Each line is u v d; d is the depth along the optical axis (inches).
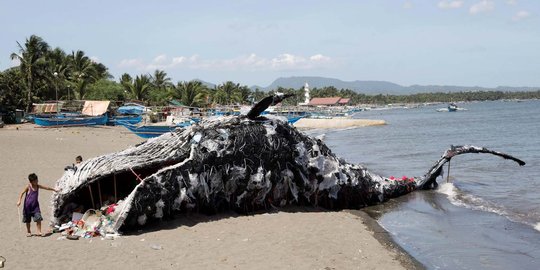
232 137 556.1
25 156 1045.2
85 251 427.2
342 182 651.5
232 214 571.8
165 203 501.7
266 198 600.7
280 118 617.9
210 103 3823.8
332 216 605.0
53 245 440.8
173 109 2630.4
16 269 380.2
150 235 480.7
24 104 2561.5
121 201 506.3
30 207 466.6
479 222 595.5
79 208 520.4
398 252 470.3
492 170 1033.5
